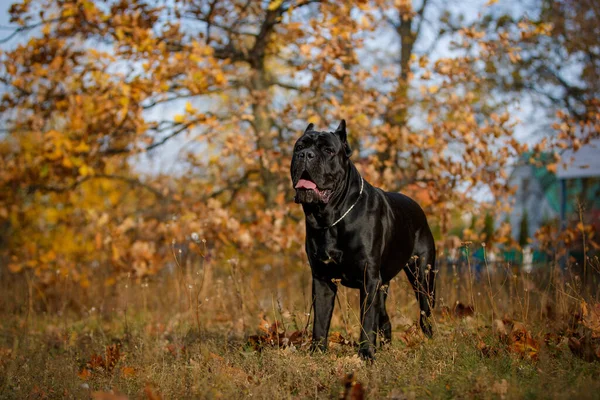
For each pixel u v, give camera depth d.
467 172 8.73
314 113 9.46
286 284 9.27
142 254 8.72
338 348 5.05
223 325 6.93
